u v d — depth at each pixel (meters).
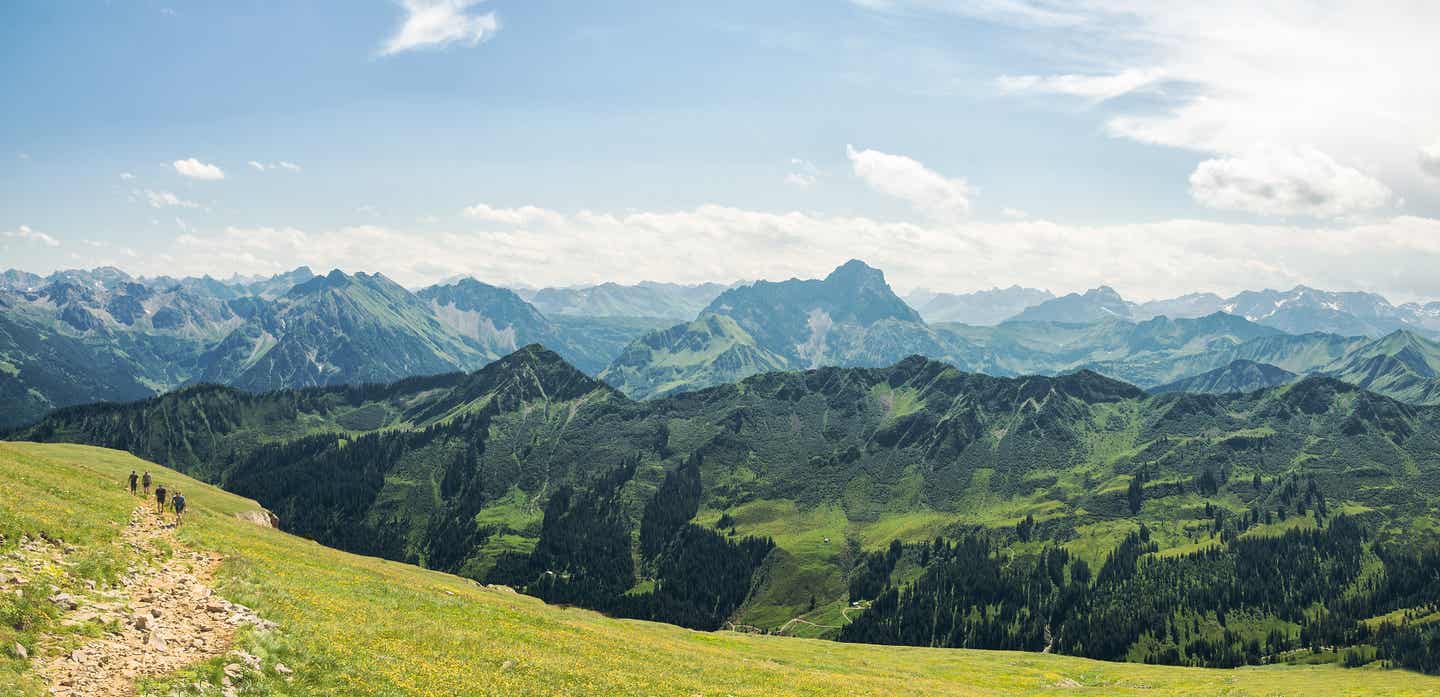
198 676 25.28
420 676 32.56
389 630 38.59
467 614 50.97
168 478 133.50
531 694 34.62
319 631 34.28
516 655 40.88
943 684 82.00
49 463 69.88
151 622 29.09
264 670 27.72
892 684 65.19
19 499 41.19
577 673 40.66
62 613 27.09
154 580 35.25
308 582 45.69
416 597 51.66
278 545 66.81
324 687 28.22
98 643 25.83
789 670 62.31
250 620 32.22
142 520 53.22
